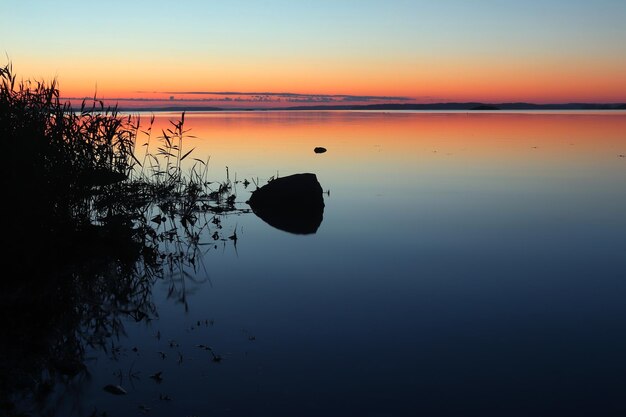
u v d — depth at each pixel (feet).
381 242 21.79
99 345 12.41
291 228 24.11
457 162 47.73
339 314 14.46
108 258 18.17
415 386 10.80
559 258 19.53
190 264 18.81
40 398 10.11
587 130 90.43
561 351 12.32
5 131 16.15
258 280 17.21
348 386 10.78
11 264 15.80
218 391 10.54
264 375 11.18
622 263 18.86
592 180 37.63
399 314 14.46
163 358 11.85
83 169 18.92
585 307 14.93
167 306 14.90
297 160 48.42
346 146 63.05
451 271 18.13
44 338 12.53
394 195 32.17
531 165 45.70
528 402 10.25
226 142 67.62
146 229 22.35
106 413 9.70
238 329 13.46
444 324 13.82
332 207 28.73
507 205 29.09
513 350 12.38
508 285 16.71
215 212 27.32
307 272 18.03
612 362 11.80
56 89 18.45
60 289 15.29
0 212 15.53
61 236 17.89
